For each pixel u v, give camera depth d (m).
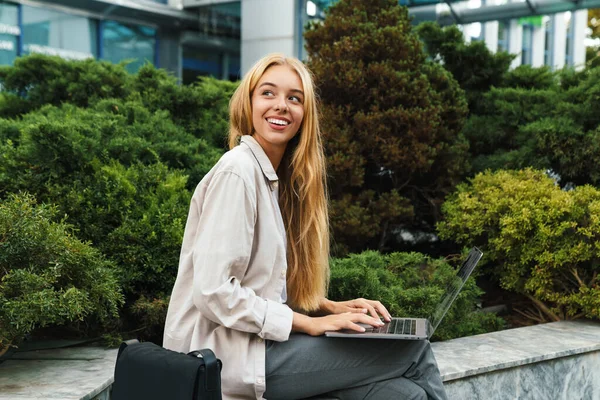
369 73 4.50
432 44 5.75
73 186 3.37
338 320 1.98
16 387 2.30
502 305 4.51
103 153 3.61
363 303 2.33
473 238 4.33
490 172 4.87
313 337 2.00
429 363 2.10
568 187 5.01
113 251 3.21
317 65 4.55
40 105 5.27
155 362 1.70
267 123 2.08
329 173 4.43
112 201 3.34
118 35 11.22
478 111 5.68
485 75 5.74
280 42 10.58
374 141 4.47
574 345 3.31
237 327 1.85
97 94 5.15
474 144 5.36
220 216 1.86
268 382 1.95
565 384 3.27
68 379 2.41
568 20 13.82
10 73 5.38
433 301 3.30
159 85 5.04
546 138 4.81
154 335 3.33
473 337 3.47
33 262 2.56
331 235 4.40
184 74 11.77
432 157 4.61
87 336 3.14
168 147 4.07
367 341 2.02
